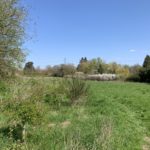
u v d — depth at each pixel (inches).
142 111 830.5
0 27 994.7
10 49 1020.5
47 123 557.6
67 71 1186.0
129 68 3282.5
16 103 563.2
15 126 489.4
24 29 1037.2
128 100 986.7
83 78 940.6
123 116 694.5
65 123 604.4
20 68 1045.2
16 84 843.4
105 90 1320.1
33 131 499.8
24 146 414.3
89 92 881.5
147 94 1229.7
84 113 712.4
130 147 494.6
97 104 820.0
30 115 490.3
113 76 2551.7
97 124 575.8
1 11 978.7
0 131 490.9
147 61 2970.0
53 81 869.8
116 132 538.6
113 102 881.5
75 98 806.5
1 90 857.5
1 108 587.8
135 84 1862.7
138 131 602.5
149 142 552.7
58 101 779.4
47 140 469.7
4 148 407.8
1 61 1018.7
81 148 394.9
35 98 588.4
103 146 418.3
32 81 842.8
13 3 1002.1
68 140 428.5
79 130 507.2
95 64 3216.0
